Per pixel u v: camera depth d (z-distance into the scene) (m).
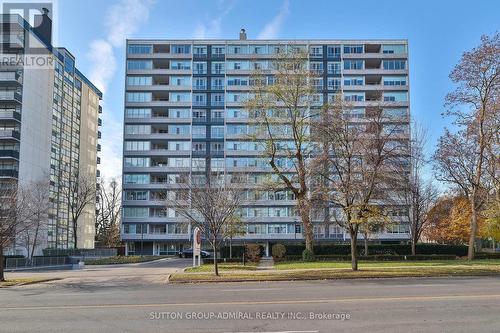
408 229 72.19
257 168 83.38
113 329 10.03
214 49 90.94
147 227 85.50
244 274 25.61
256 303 13.74
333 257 39.25
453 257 40.31
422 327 9.86
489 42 37.16
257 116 37.75
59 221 77.56
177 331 9.70
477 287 18.25
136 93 89.44
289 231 83.19
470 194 42.78
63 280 25.47
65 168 81.44
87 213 90.00
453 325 10.06
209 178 55.81
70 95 87.75
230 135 87.69
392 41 90.62
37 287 21.81
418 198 46.91
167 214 85.31
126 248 84.06
